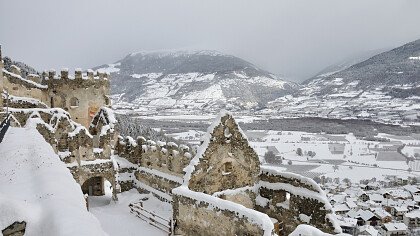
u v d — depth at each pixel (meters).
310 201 29.86
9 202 11.88
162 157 39.09
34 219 11.91
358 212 111.88
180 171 36.16
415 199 127.81
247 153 33.81
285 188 32.09
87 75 55.75
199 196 27.66
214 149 31.83
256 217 23.39
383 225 103.88
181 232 29.64
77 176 38.50
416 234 101.62
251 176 34.12
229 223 25.25
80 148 39.19
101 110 49.47
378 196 129.12
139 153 43.12
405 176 154.12
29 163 18.52
